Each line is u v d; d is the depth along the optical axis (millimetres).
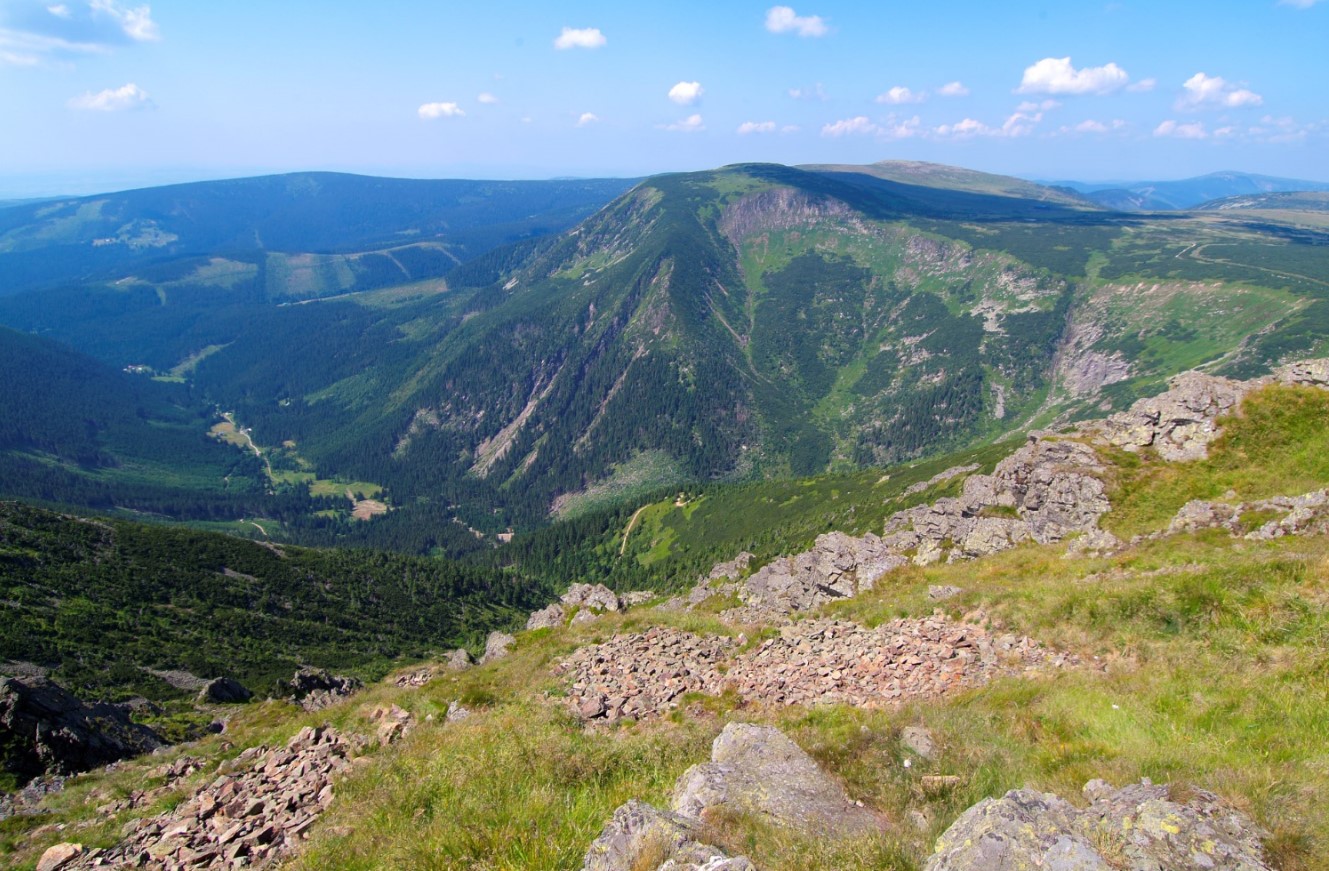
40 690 35000
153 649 123438
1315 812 9445
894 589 37469
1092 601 21656
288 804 17188
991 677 19609
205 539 187000
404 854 12305
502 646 37312
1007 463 51688
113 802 21625
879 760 13539
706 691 22547
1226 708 14258
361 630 165500
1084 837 8750
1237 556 25469
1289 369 44375
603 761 15797
